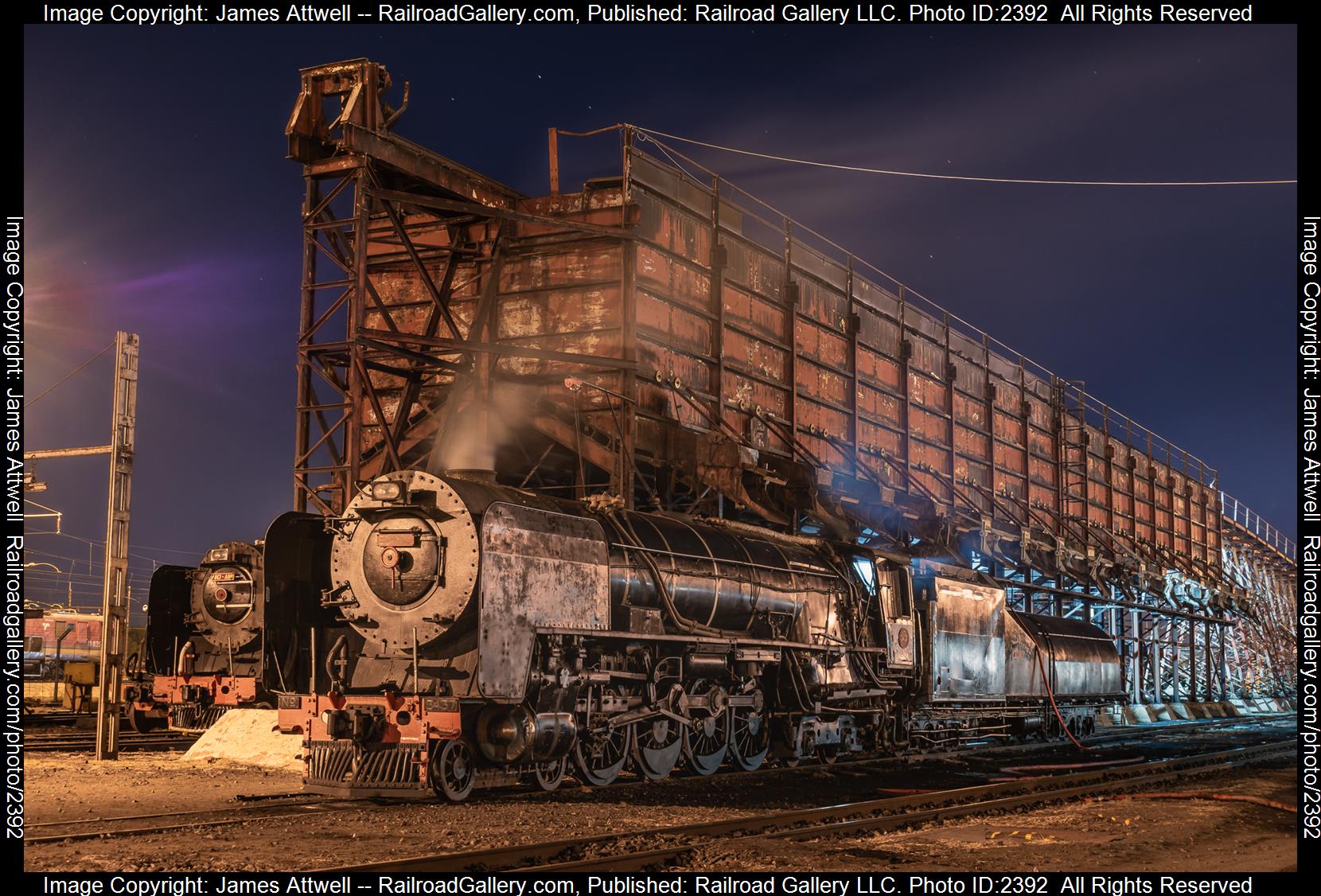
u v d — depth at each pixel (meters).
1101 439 55.38
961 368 43.91
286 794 14.81
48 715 31.08
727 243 31.06
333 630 15.90
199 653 24.44
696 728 17.67
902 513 34.38
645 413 27.22
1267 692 65.00
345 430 23.83
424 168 25.30
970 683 24.77
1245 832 12.49
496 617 14.35
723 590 18.42
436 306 26.89
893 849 11.26
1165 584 53.62
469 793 14.40
